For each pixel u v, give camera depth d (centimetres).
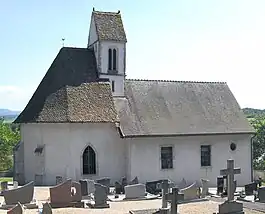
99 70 4234
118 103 4181
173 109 4347
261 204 3108
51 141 3912
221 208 2508
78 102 3956
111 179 4006
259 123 7425
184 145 4203
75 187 3005
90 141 3944
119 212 2772
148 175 4044
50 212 2406
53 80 4116
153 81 4541
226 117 4484
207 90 4709
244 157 4444
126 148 4041
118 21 4425
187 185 4175
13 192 2928
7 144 7112
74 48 4350
